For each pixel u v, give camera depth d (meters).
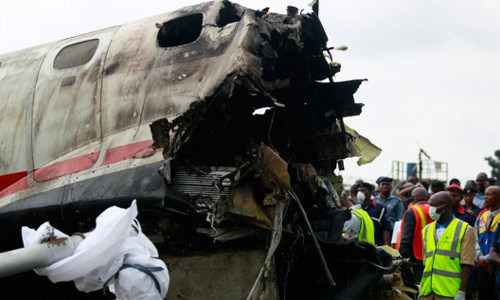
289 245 7.21
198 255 6.86
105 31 8.62
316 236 7.61
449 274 8.12
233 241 6.79
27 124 8.13
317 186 7.98
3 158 8.08
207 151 6.52
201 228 6.57
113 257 3.65
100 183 6.93
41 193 7.40
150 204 6.43
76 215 7.00
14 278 7.64
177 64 7.43
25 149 7.98
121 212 3.71
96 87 7.84
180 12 7.98
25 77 8.57
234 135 6.39
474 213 10.56
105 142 7.41
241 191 6.35
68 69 8.29
